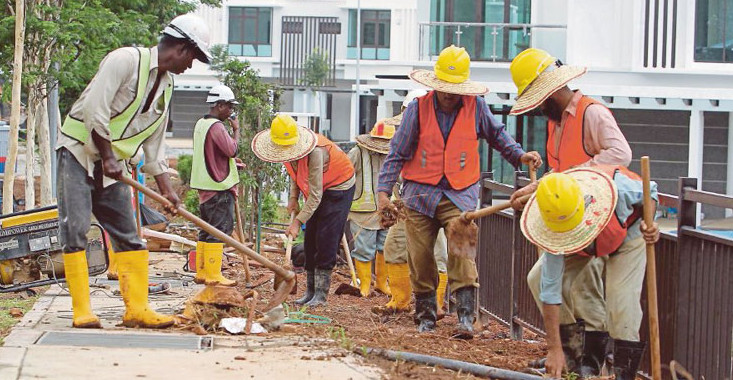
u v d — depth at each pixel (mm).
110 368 6637
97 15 16109
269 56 51906
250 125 15703
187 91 49062
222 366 6844
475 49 28156
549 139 7613
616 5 26828
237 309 8680
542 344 9109
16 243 10703
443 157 8922
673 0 26688
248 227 16453
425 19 28594
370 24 52000
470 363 7227
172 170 28188
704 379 6836
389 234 10461
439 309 10016
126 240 8422
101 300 10219
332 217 10922
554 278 6836
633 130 27859
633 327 6840
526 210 6711
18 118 13180
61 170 8148
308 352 7438
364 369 6891
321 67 50438
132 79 8031
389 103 23516
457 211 8953
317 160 10703
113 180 8336
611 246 6820
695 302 6926
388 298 12172
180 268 13539
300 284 12844
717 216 25906
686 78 26797
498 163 26125
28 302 10195
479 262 10547
